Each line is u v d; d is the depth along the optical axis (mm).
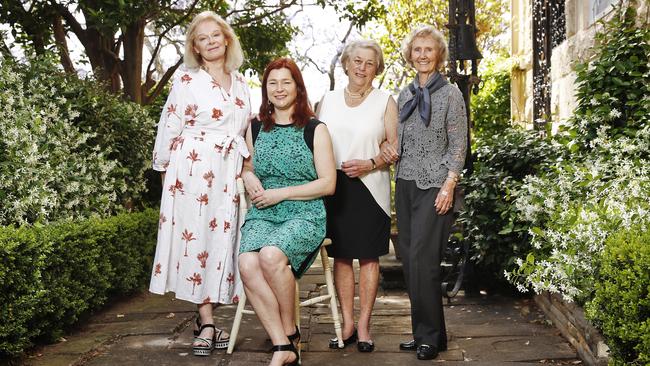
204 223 3473
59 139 4602
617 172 3529
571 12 5891
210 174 3471
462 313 4371
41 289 3283
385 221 3535
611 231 3041
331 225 3510
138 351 3480
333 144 3498
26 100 4352
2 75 4363
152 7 6211
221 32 3525
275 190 3219
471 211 4766
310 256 3186
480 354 3379
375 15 8203
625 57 4250
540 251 3971
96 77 5750
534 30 7383
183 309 4516
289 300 3027
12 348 3131
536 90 7289
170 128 3514
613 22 4438
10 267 3082
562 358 3273
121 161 5691
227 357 3369
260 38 8531
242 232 3242
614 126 4262
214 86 3518
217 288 3461
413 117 3439
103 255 4238
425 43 3404
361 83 3486
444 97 3381
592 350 3035
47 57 4918
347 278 3607
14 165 3963
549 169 4523
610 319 2477
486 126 10141
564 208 3697
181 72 3562
